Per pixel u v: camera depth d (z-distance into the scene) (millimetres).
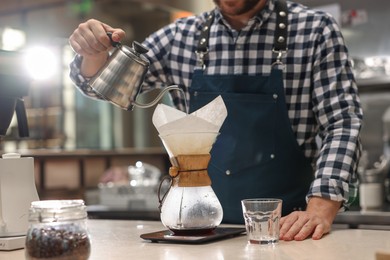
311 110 2143
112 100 1730
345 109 1984
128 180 4652
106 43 1812
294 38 2143
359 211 3322
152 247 1544
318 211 1763
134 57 1714
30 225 1341
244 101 2131
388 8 4078
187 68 2297
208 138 1584
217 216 1618
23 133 1888
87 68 2033
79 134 5824
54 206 1351
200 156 1595
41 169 4879
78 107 5816
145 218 3670
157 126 1634
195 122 1551
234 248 1494
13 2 4871
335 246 1497
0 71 1755
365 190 3488
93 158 5266
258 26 2186
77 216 1328
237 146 2117
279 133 2121
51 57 3619
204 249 1487
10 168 1653
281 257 1361
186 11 3953
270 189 2102
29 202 1674
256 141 2111
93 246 1586
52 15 5188
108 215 3801
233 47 2215
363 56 4180
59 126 5711
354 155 1885
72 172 5113
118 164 5469
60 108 5641
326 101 2039
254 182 2104
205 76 2203
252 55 2195
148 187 4051
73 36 1879
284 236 1602
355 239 1610
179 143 1569
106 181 4688
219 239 1629
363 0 4152
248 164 2111
